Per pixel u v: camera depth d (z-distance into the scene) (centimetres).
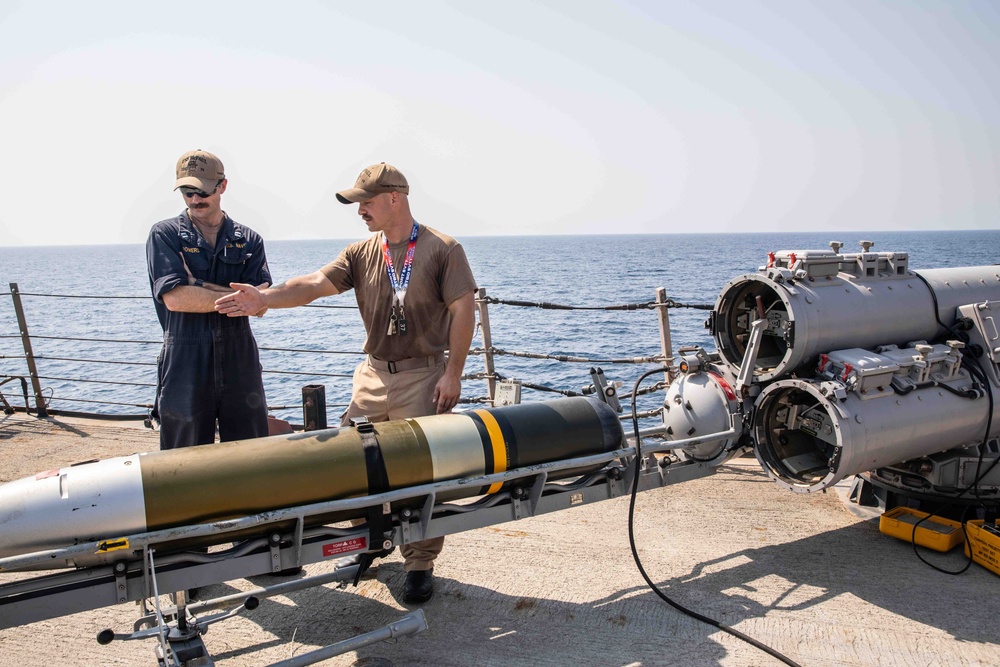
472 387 1642
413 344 378
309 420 339
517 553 426
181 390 370
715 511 480
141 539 271
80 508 273
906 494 439
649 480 397
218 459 295
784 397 400
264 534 307
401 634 299
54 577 278
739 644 330
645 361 642
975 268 468
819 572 395
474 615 361
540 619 355
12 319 3466
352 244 396
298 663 279
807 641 331
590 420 361
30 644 346
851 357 377
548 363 1858
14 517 269
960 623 344
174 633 287
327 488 305
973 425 408
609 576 397
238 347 382
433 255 368
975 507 428
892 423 374
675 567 405
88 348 2516
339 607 371
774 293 410
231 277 381
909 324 420
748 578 390
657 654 324
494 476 329
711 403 409
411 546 370
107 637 279
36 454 636
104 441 671
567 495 366
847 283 408
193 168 364
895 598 367
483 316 678
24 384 757
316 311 3241
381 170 358
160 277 360
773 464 395
